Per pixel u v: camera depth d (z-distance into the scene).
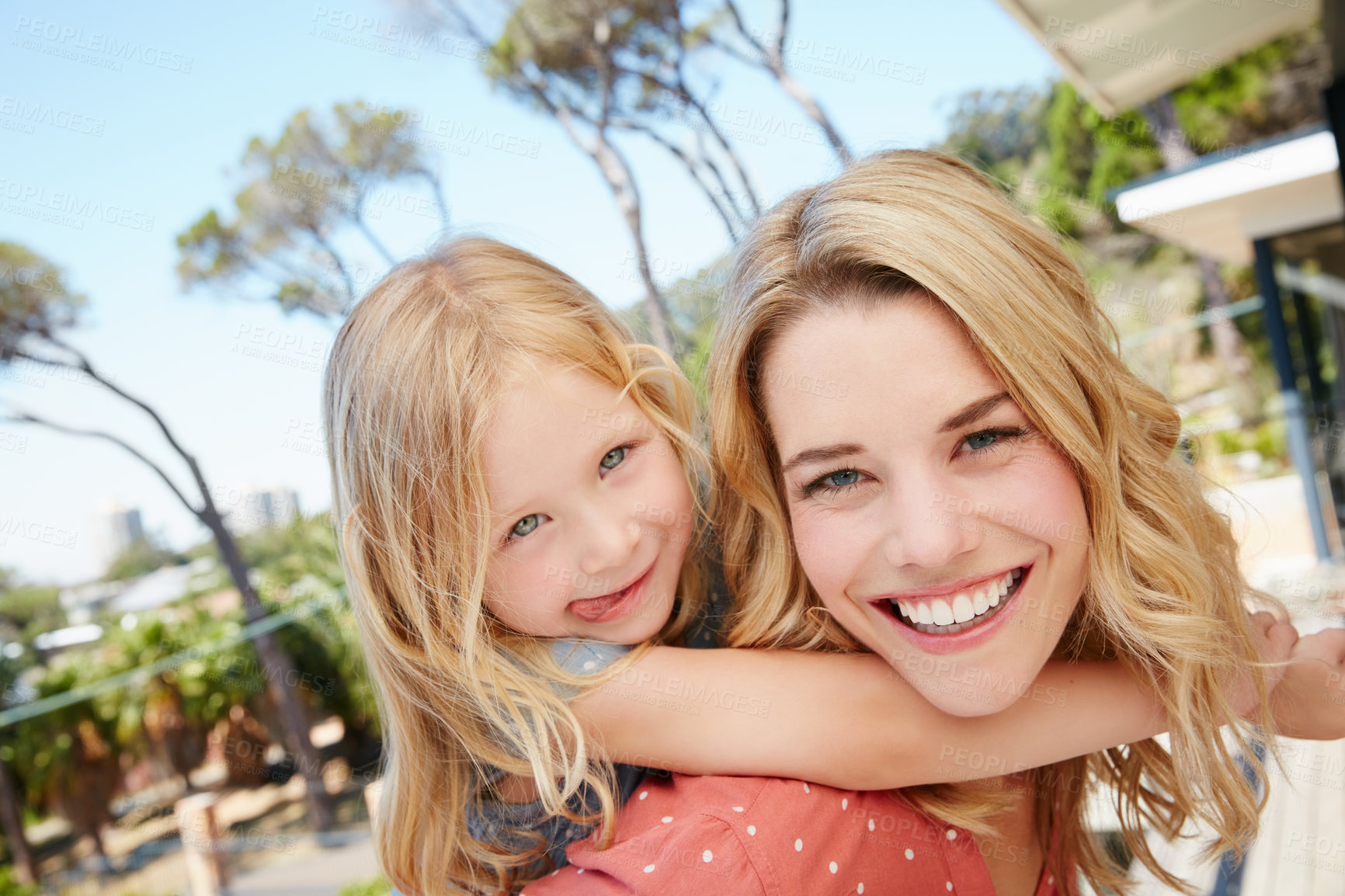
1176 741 1.00
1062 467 0.89
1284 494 9.65
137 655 9.73
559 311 1.15
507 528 1.07
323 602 9.38
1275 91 14.78
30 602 10.49
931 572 0.86
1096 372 0.92
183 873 8.30
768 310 0.90
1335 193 8.02
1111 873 1.26
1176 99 15.34
